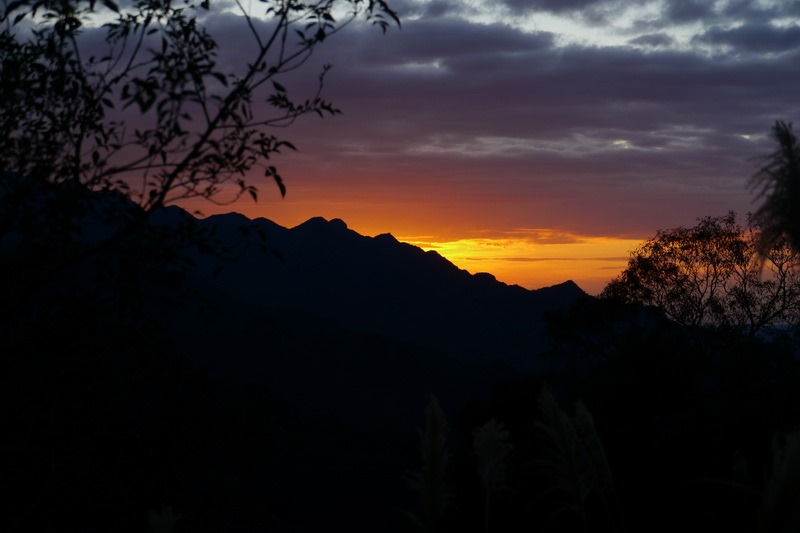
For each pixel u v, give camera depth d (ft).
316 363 514.68
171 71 17.90
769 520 5.29
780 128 6.08
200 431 22.89
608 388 33.04
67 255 20.45
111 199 20.25
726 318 99.96
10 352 19.61
